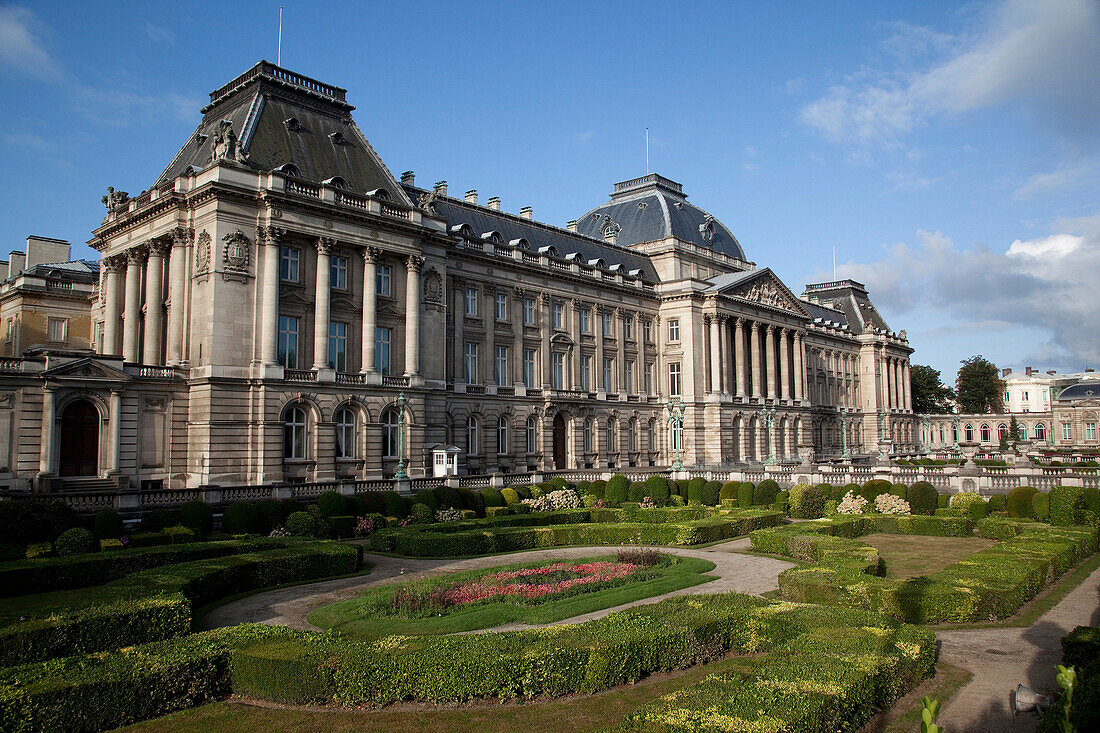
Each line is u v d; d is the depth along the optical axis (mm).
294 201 54250
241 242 52719
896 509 44938
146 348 56469
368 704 16156
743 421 95000
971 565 26469
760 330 103062
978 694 16547
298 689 16344
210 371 50594
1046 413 152500
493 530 38812
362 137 65438
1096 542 34469
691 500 58938
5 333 76625
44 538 34500
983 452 125500
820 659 15422
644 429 91938
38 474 46781
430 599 24625
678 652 18047
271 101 59906
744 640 19250
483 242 75562
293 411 54344
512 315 78125
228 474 50938
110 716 15281
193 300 52938
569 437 82938
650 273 97125
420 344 64875
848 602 23188
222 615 24547
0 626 19219
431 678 16109
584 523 44250
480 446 73000
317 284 56375
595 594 26250
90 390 48938
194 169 57125
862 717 14211
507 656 16250
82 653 18438
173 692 16188
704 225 105375
